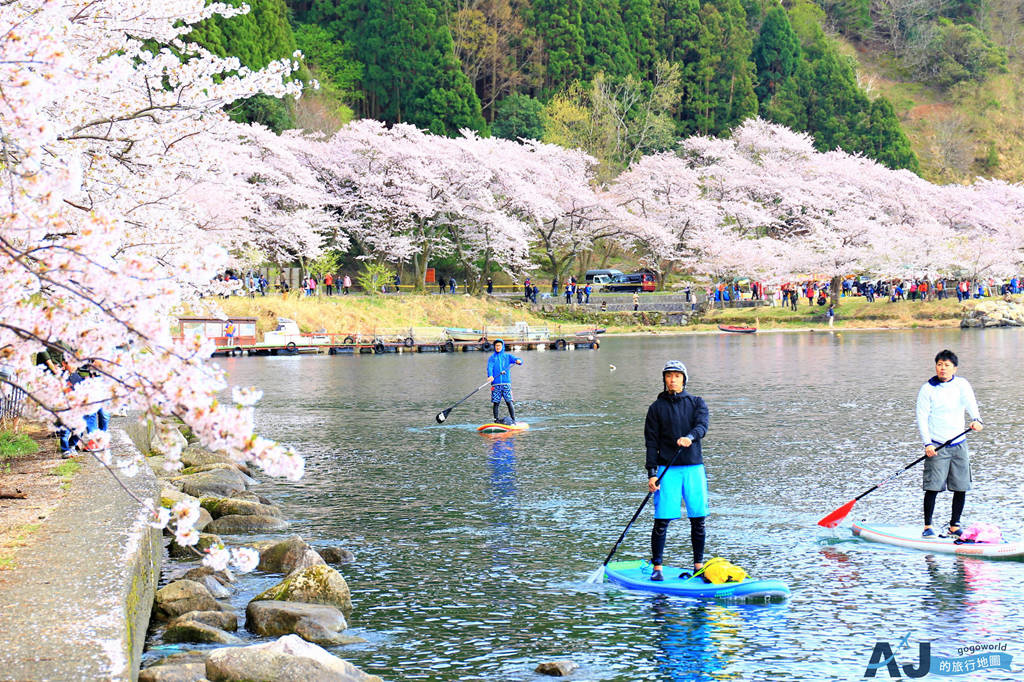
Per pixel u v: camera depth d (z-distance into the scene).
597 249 125.81
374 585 13.51
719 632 11.52
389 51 125.00
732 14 162.38
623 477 21.19
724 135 152.50
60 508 12.68
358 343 68.38
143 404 7.03
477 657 10.80
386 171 91.88
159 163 15.02
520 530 16.55
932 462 15.27
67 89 7.13
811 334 83.25
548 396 38.00
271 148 79.50
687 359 56.88
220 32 91.50
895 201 114.12
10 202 6.77
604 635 11.46
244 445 6.63
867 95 173.88
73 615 8.38
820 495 19.03
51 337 7.34
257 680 9.27
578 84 135.75
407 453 24.78
